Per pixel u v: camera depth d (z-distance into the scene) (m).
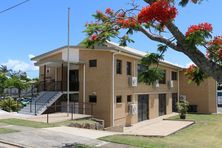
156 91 36.84
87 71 29.39
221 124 30.78
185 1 9.52
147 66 10.50
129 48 34.09
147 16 9.08
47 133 17.62
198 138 22.66
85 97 29.39
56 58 31.52
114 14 12.57
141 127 28.25
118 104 28.80
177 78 43.75
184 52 9.59
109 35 12.62
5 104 31.47
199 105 43.41
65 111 29.47
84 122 23.73
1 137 16.36
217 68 9.34
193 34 9.19
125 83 30.05
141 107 33.22
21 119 23.59
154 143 15.70
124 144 15.02
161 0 9.12
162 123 30.95
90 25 13.03
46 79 32.91
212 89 43.19
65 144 14.80
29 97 38.62
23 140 15.65
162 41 10.13
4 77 50.12
